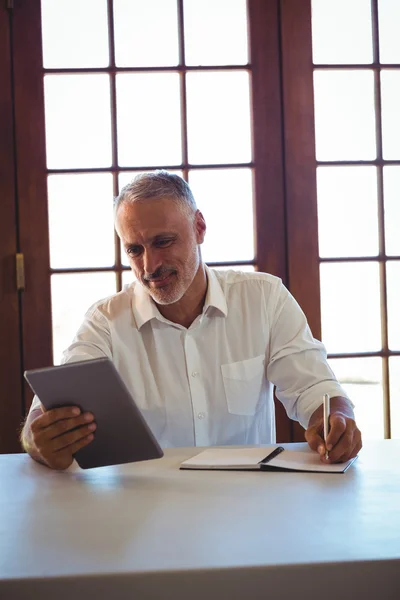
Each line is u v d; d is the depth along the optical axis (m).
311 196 2.34
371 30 2.38
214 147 2.34
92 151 2.30
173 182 1.63
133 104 2.31
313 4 2.36
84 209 2.30
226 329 1.79
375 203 2.39
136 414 1.20
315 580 0.80
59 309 2.29
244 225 2.35
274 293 1.83
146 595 0.79
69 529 0.95
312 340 1.78
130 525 0.96
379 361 2.40
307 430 1.42
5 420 2.24
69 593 0.78
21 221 2.25
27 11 2.25
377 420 2.41
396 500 1.05
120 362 1.77
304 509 1.01
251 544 0.87
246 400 1.77
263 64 2.32
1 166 2.24
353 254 2.39
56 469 1.31
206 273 1.80
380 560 0.81
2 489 1.17
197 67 2.31
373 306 2.39
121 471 1.28
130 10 2.30
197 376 1.75
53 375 1.18
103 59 2.30
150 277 1.60
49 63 2.28
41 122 2.26
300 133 2.33
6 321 2.25
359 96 2.38
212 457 1.35
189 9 2.32
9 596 0.78
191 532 0.92
